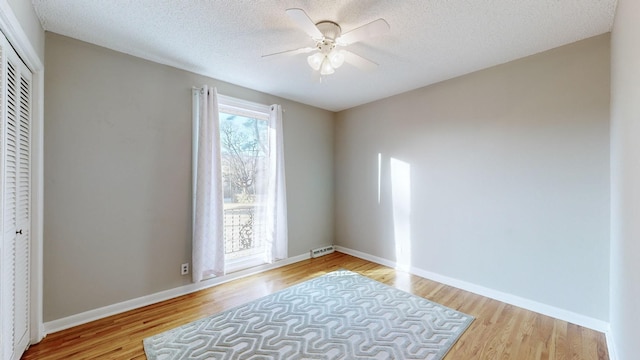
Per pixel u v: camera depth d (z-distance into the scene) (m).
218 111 2.97
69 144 2.20
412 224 3.44
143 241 2.58
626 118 1.52
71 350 1.90
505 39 2.22
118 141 2.44
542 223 2.44
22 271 1.81
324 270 3.55
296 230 3.94
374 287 3.00
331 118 4.39
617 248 1.82
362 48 2.38
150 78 2.62
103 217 2.37
